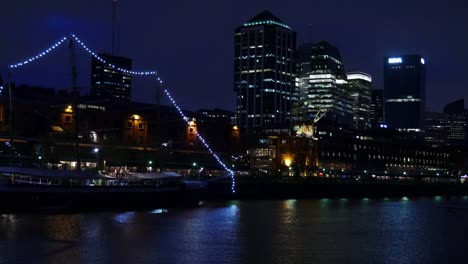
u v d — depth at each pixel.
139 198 125.31
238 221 106.25
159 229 89.94
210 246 74.88
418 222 115.06
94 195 117.19
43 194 109.69
